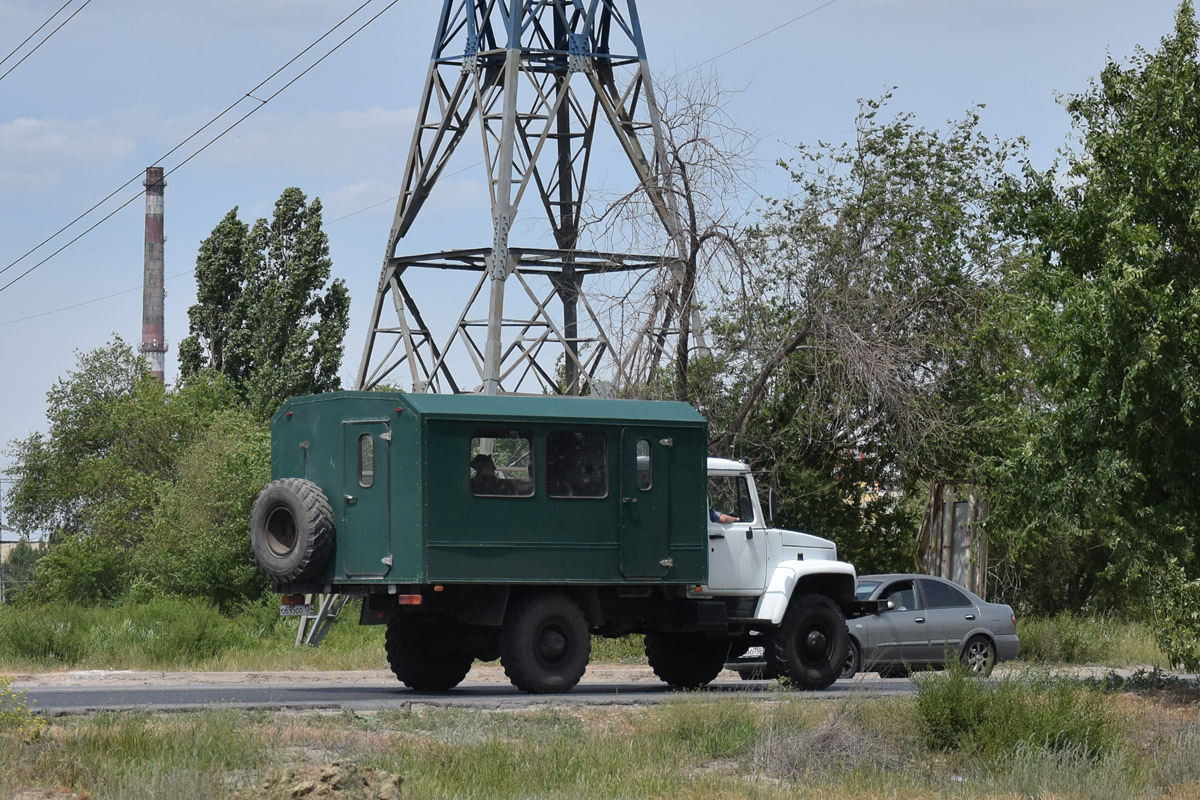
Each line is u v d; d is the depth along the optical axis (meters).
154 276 129.12
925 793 22.62
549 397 32.50
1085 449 34.03
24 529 104.25
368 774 19.17
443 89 54.38
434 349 55.94
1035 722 26.73
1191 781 24.09
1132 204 33.25
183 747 21.75
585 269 55.88
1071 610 72.00
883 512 59.34
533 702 29.47
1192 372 32.31
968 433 54.22
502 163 50.00
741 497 35.53
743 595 35.00
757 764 24.73
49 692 32.16
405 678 34.53
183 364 103.56
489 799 20.36
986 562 56.38
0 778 19.41
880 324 53.94
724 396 53.53
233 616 60.41
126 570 79.19
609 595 33.62
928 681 28.53
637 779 22.42
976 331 49.97
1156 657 54.03
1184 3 34.41
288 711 27.09
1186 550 32.91
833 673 35.59
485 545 31.11
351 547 31.80
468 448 31.19
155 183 129.12
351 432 31.94
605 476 32.50
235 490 62.75
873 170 57.44
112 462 89.69
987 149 58.41
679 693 31.73
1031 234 35.41
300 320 102.31
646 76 53.97
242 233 104.25
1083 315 32.78
